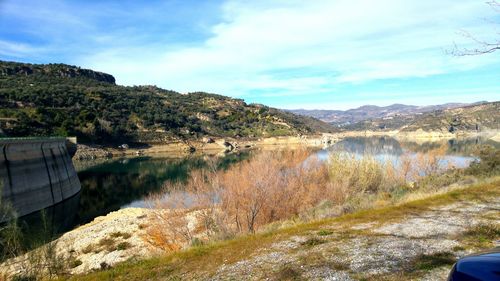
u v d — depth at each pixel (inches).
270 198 1241.4
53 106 6835.6
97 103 7864.2
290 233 633.0
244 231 935.0
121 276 509.0
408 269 389.4
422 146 4453.7
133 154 6683.1
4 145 2037.4
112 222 1797.5
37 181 2330.2
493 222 571.5
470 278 149.9
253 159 1791.3
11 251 751.1
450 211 683.4
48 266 718.5
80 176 4037.9
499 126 7283.5
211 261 519.5
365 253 463.5
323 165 1781.5
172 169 4392.2
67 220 2107.5
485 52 412.2
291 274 415.5
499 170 1402.6
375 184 1742.1
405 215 681.6
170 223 1096.2
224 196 1187.3
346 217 722.2
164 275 485.4
